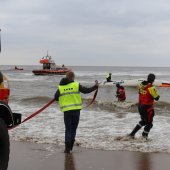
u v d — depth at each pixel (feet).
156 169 22.34
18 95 93.56
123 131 36.27
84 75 254.47
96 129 37.52
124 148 28.19
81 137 32.96
